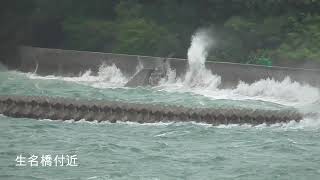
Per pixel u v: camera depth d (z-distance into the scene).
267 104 107.00
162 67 125.81
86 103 89.44
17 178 61.06
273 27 148.88
